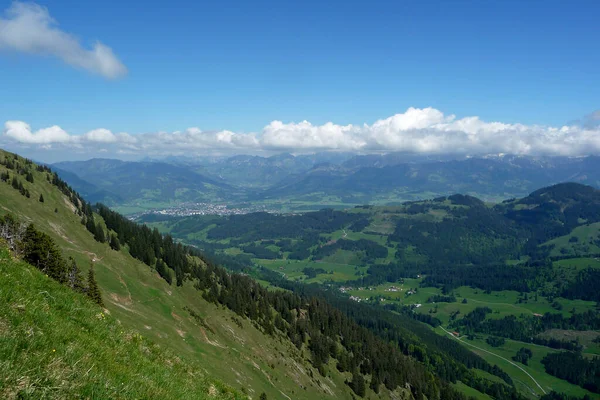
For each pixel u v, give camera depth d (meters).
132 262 128.00
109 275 102.44
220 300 135.50
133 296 99.50
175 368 19.92
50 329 12.43
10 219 64.62
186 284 134.00
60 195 151.75
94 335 15.65
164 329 86.81
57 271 58.91
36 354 10.09
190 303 122.62
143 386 12.76
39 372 9.27
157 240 160.50
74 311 16.95
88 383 10.20
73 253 103.88
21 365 9.12
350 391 138.50
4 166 148.25
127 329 20.86
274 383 103.00
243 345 115.00
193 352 83.38
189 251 186.25
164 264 134.25
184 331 95.12
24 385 8.39
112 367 12.75
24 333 10.81
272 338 136.88
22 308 12.57
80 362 11.25
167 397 13.25
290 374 117.69
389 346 194.12
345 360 154.88
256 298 173.62
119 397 10.78
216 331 111.44
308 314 191.62
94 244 124.31
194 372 21.50
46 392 8.76
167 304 106.25
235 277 185.62
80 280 63.62
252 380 92.31
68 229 123.56
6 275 15.25
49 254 58.50
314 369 135.38
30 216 113.56
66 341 12.46
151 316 91.75
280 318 161.38
